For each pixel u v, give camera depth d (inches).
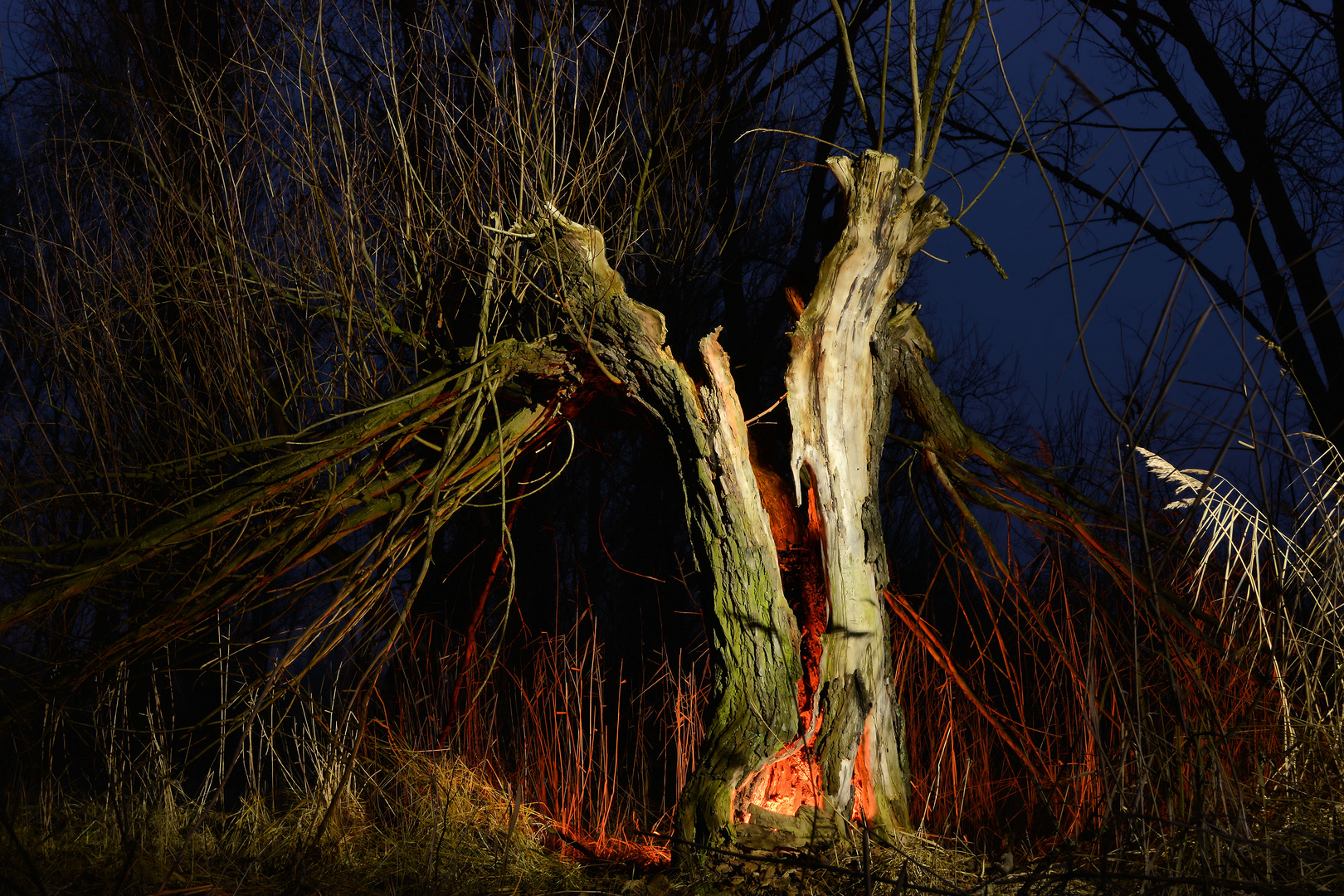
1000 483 176.6
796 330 151.9
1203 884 83.3
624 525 370.9
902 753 155.2
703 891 131.0
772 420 170.6
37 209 211.3
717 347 151.9
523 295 166.9
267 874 146.1
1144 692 134.3
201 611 157.4
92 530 187.6
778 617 149.9
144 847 150.8
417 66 184.7
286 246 189.8
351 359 186.1
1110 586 162.7
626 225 204.4
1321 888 87.6
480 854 154.4
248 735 167.8
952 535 189.0
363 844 159.8
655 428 161.3
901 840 144.6
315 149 183.5
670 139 211.9
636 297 237.0
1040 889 109.6
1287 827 103.1
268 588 181.3
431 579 268.5
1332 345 284.4
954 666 181.0
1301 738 122.1
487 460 166.9
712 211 259.0
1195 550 144.6
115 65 216.1
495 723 213.3
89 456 189.8
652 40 214.4
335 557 222.2
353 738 179.6
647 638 357.4
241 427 193.3
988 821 179.3
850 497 153.3
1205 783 105.1
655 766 248.5
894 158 147.0
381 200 188.4
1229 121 314.8
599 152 178.1
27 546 148.4
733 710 149.2
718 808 140.3
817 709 147.8
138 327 204.2
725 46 231.5
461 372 155.6
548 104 179.5
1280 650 122.9
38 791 174.7
